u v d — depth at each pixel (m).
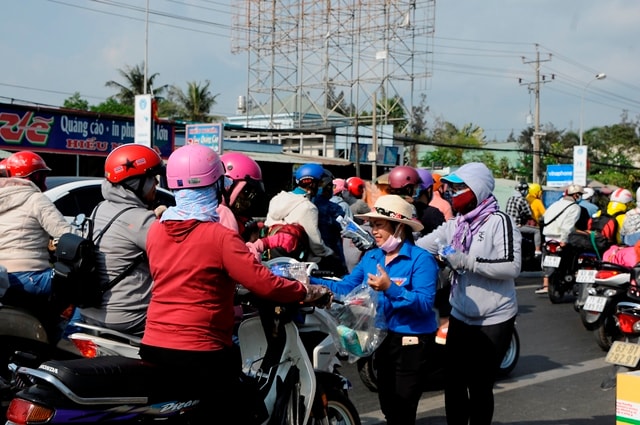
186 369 3.40
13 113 18.66
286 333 4.00
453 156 51.28
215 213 3.53
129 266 4.05
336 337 4.26
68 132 19.92
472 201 4.64
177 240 3.44
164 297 3.46
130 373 3.30
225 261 3.41
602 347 8.84
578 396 6.80
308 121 42.00
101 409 3.17
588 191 16.39
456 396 4.86
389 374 4.49
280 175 31.94
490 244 4.58
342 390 4.39
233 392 3.62
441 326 6.57
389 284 4.25
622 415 3.96
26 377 3.23
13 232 5.52
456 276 4.81
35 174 6.33
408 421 4.49
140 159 4.18
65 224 5.62
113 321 4.05
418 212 7.81
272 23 42.09
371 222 4.55
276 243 5.68
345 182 10.73
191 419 3.50
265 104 43.28
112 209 4.17
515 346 7.56
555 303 12.34
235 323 4.33
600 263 8.95
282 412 3.89
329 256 7.83
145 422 3.35
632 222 10.52
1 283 5.21
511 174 52.75
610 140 62.84
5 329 5.36
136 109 13.74
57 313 5.57
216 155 3.54
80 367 3.19
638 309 6.79
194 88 54.75
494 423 5.98
